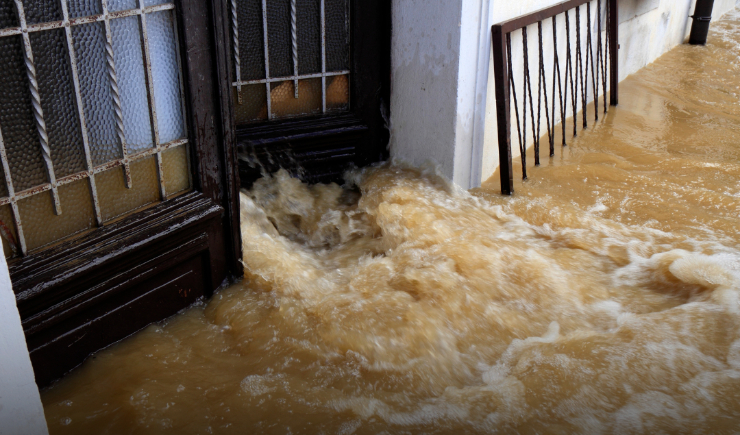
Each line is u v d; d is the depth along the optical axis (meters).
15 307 1.50
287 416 2.04
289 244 3.20
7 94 1.90
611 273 2.90
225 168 2.59
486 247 3.03
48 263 2.06
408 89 3.61
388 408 2.08
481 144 3.68
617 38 4.90
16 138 1.95
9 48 1.87
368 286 2.78
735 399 2.11
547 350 2.36
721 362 2.29
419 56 3.47
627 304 2.68
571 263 2.96
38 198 2.06
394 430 1.99
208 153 2.52
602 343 2.39
